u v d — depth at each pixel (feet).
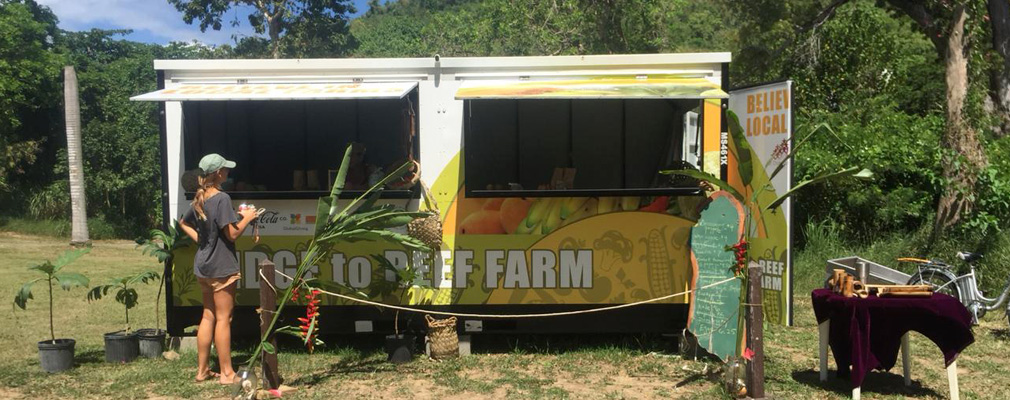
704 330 19.40
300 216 21.58
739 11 58.18
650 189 21.29
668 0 77.15
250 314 21.79
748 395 17.20
